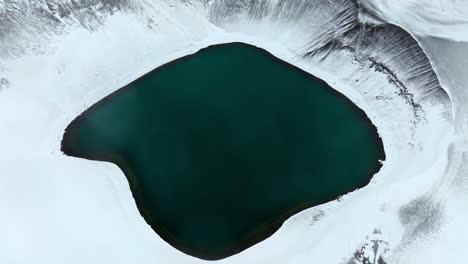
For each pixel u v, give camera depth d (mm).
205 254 36688
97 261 35844
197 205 38625
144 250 36656
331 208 38312
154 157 40938
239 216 38156
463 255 35344
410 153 40781
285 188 39438
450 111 41406
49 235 36750
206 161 40781
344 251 36000
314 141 42000
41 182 39406
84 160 40844
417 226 36531
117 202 38750
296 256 36125
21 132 42125
